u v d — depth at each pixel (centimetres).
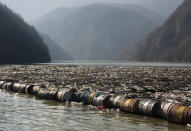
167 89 3766
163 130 1894
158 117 2258
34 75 6044
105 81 4703
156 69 8831
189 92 3356
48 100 3142
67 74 6334
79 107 2706
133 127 1969
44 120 2153
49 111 2502
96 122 2102
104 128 1934
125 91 3456
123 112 2469
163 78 5281
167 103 2206
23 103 2919
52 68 9075
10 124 2020
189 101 2681
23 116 2283
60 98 3034
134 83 4459
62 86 3903
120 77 5541
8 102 2978
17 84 3934
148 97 2973
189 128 1938
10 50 19712
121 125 2023
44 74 6334
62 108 2645
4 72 6950
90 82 4566
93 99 2730
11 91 3953
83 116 2308
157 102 2273
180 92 3412
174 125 2023
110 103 2617
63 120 2153
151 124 2050
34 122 2084
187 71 7694
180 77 5553
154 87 3884
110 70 8069
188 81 4856
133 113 2386
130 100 2445
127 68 9469
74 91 3084
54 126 1977
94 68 9319
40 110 2544
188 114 1970
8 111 2481
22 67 9475
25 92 3719
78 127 1956
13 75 6025
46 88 3397
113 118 2241
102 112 2470
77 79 5044
